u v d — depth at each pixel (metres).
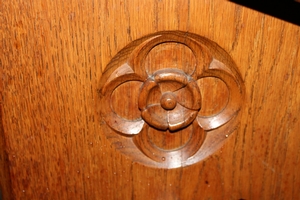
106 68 0.22
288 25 0.22
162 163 0.25
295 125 0.25
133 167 0.25
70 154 0.24
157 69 0.23
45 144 0.24
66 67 0.22
